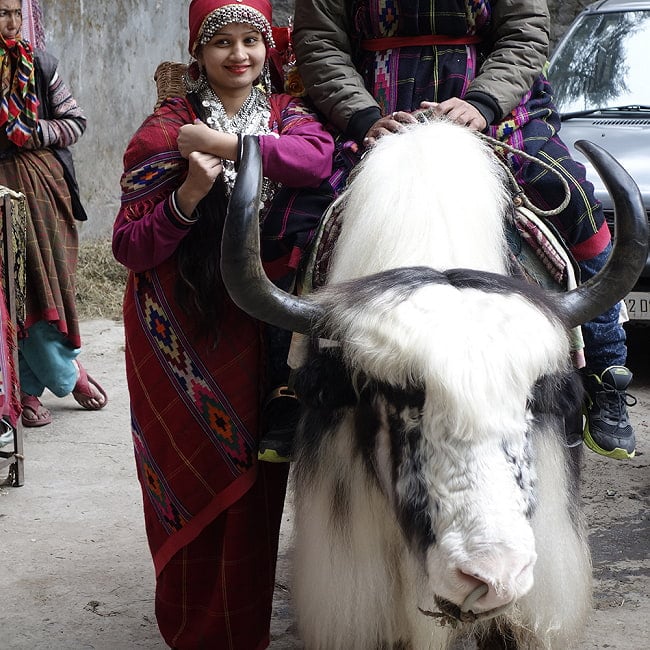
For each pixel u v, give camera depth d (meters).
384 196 2.42
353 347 2.12
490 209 2.44
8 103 4.72
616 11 6.24
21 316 4.59
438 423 2.04
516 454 2.04
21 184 4.80
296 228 2.66
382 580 2.42
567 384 2.42
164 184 2.61
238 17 2.60
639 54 6.01
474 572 1.94
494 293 2.12
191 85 2.72
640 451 4.80
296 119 2.72
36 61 4.90
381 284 2.15
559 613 2.45
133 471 4.55
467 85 2.82
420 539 2.08
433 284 2.12
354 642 2.47
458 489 2.02
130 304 2.77
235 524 2.68
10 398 4.28
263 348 2.69
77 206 5.07
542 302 2.17
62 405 5.42
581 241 2.81
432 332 2.03
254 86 2.75
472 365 2.01
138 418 2.76
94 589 3.55
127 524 4.04
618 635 3.20
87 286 7.42
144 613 3.40
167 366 2.68
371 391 2.20
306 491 2.47
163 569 2.79
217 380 2.65
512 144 2.80
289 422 2.67
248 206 2.17
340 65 2.81
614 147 5.51
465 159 2.47
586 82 5.99
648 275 5.22
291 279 2.74
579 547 2.52
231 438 2.65
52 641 3.23
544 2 2.90
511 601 1.96
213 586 2.77
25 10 5.13
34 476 4.48
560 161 2.81
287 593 3.46
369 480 2.32
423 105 2.69
